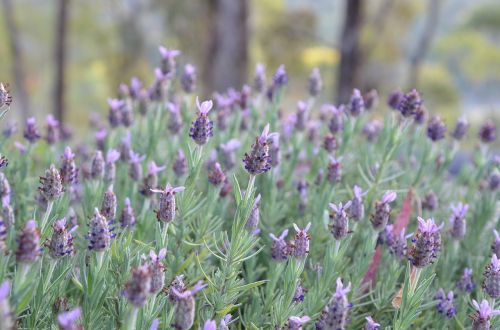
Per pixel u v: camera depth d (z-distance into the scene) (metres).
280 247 1.13
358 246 1.27
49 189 1.08
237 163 1.42
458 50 8.36
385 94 5.89
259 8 6.03
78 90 7.36
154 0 5.86
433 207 1.33
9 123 1.37
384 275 1.24
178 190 1.09
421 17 6.73
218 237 1.24
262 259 1.27
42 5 6.66
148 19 6.21
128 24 6.25
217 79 4.17
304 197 1.33
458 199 1.43
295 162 1.38
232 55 4.11
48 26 6.62
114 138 1.42
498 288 1.10
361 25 4.03
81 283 1.11
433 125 1.32
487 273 1.11
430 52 8.41
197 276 1.16
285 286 1.10
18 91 5.88
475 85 8.55
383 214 1.15
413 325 1.20
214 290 1.11
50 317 1.08
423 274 1.16
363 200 1.30
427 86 8.09
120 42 6.45
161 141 1.47
